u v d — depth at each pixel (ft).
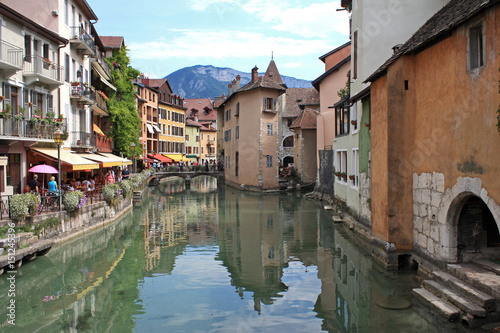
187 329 24.18
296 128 125.80
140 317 26.16
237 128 131.85
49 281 33.78
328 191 82.99
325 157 85.97
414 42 31.81
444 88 27.48
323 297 29.45
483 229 27.50
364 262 37.58
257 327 24.39
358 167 52.54
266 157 118.11
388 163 32.96
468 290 23.34
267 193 111.96
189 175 148.77
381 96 34.73
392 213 33.12
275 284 32.76
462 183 25.13
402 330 22.63
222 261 40.19
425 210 30.71
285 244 47.21
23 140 51.29
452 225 27.30
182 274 35.78
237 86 138.21
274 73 171.22
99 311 27.25
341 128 67.00
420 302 26.30
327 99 91.56
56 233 43.88
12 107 50.60
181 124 220.84
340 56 89.25
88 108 81.00
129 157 111.55
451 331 21.66
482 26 22.88
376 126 36.29
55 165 60.34
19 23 52.19
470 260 27.43
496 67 21.50
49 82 59.52
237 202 91.09
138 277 34.99
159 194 114.21
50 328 24.61
